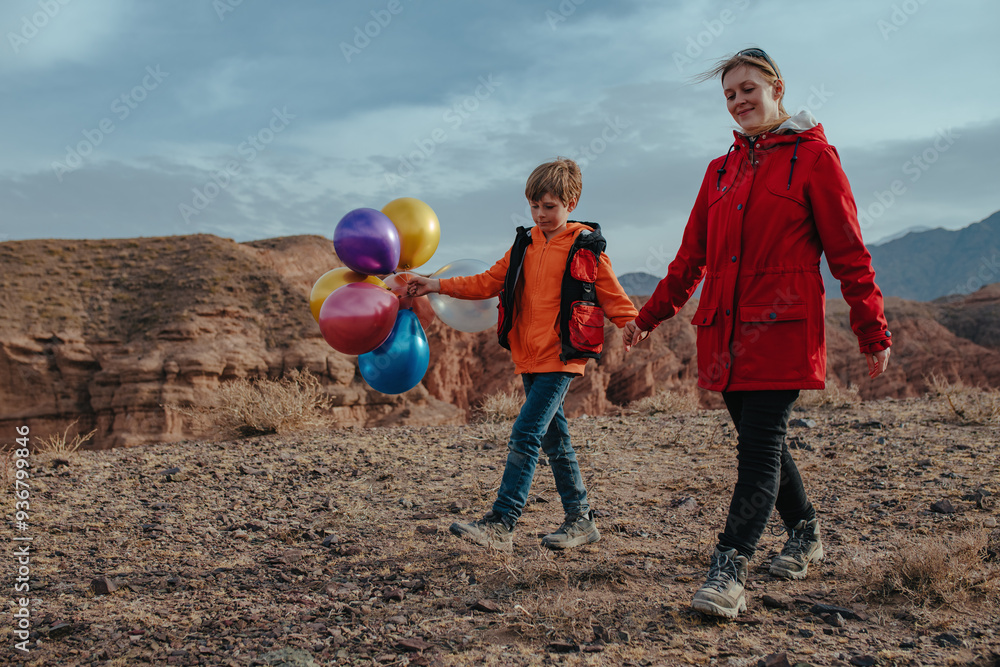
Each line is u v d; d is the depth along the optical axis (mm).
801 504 3016
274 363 44125
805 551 3021
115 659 2234
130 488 4977
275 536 3812
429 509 4324
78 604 2768
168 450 6445
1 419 40062
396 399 46031
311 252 59656
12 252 50031
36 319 44375
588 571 2971
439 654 2215
